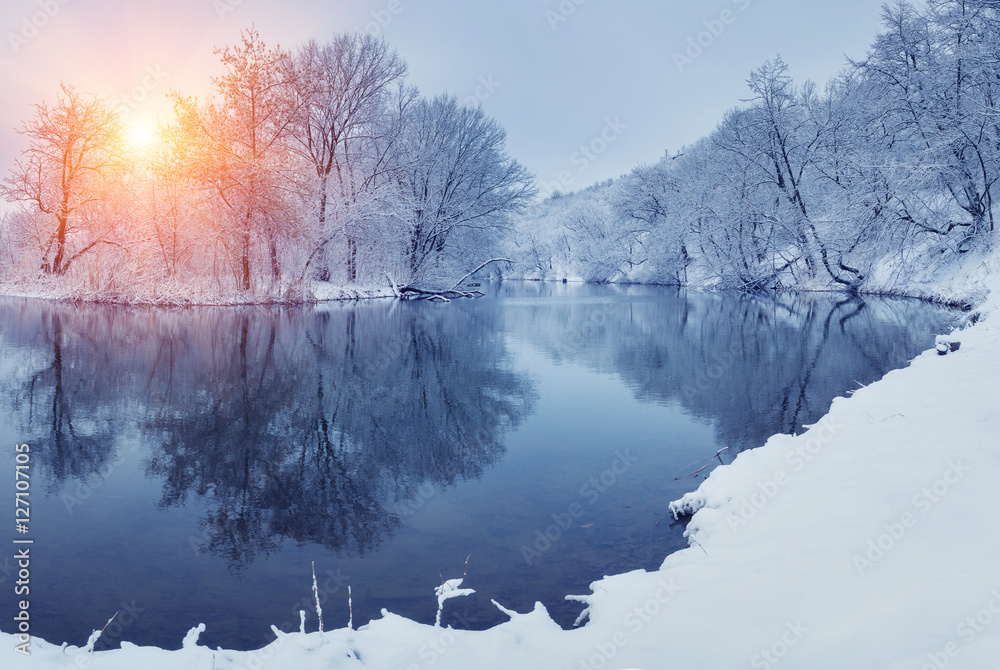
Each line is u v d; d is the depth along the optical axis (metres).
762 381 10.92
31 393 10.02
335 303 29.42
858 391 7.86
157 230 26.05
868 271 29.36
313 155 32.16
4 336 16.17
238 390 10.47
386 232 32.53
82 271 27.25
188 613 3.76
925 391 6.82
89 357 13.42
